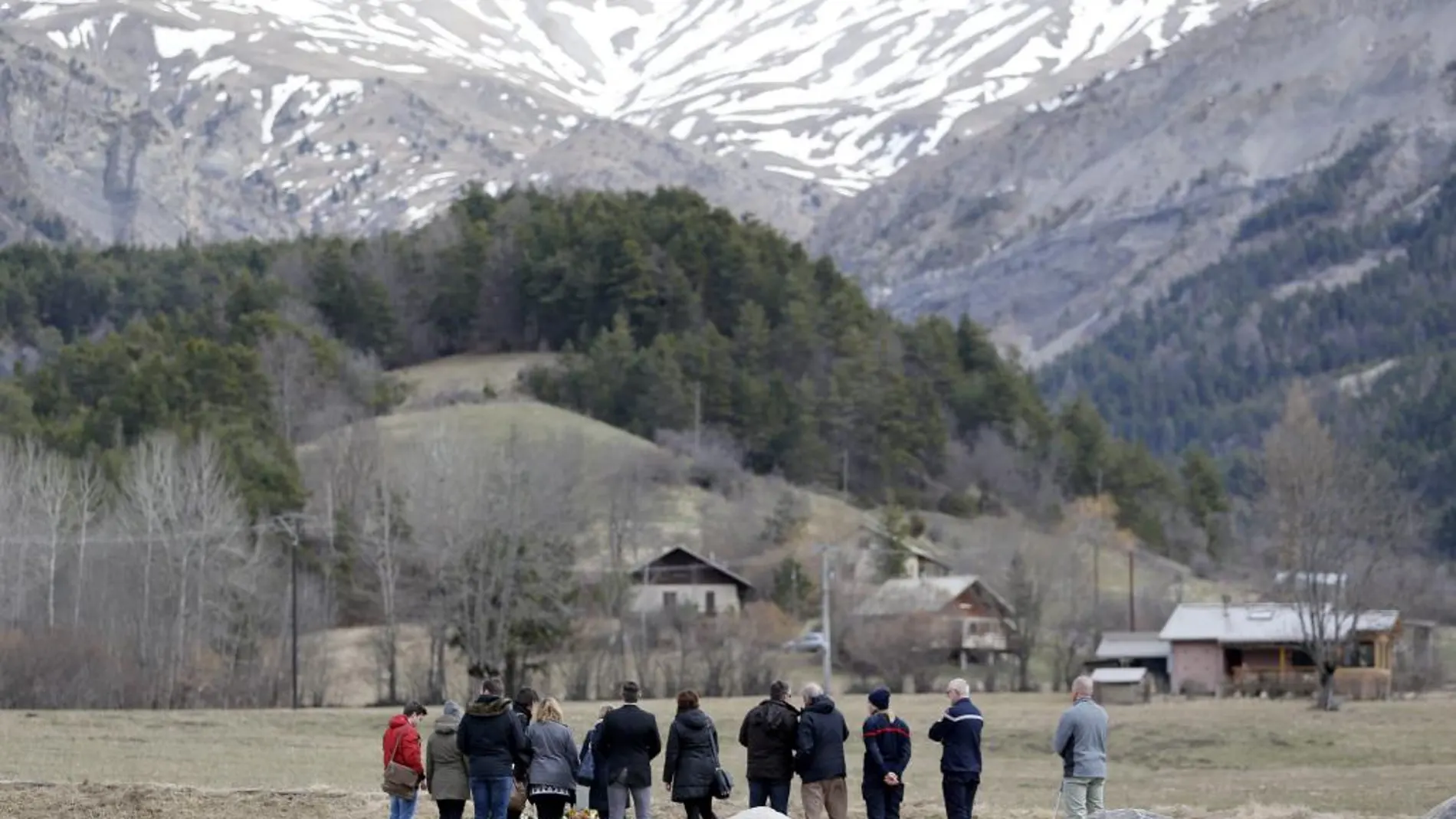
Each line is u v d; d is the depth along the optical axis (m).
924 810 128.88
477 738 100.88
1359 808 155.75
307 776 158.62
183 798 125.44
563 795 102.06
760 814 87.25
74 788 129.50
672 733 104.88
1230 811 135.12
